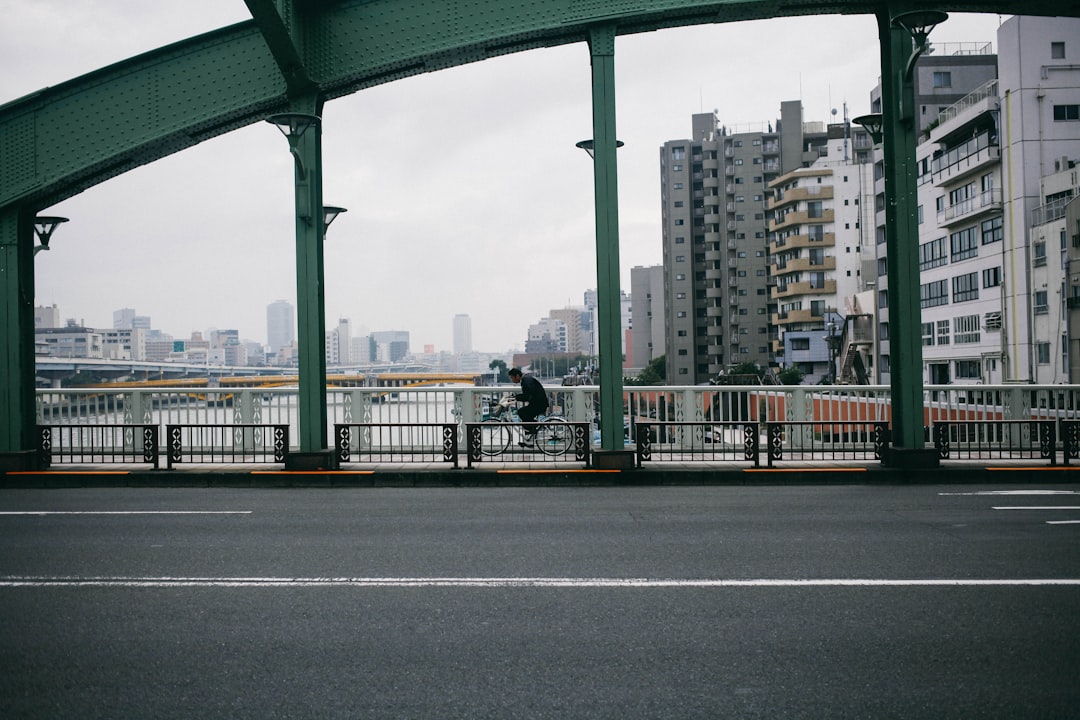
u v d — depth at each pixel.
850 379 61.25
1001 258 42.12
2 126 13.01
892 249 12.73
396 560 7.25
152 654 4.89
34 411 13.64
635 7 12.38
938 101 60.22
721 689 4.30
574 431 13.64
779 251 78.19
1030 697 4.16
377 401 16.05
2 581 6.59
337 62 12.69
